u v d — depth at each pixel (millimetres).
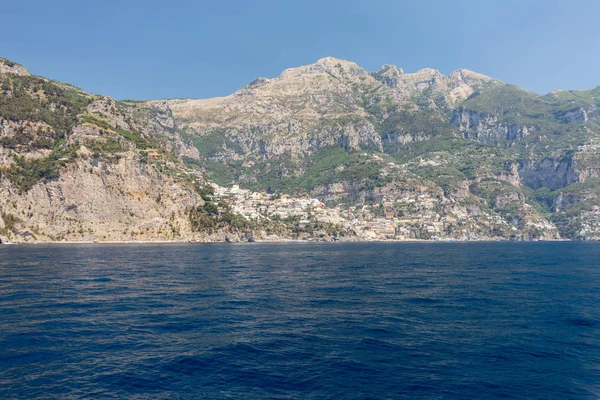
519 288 72812
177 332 40562
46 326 41844
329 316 48312
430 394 27078
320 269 105125
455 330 42438
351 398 26344
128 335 39250
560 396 27000
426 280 83312
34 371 30016
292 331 41438
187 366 31453
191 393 26891
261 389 27531
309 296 62375
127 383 28234
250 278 84000
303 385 28266
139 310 50344
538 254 183250
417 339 39031
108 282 74125
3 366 30875
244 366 31578
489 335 40719
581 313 51312
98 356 33344
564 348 36781
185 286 71125
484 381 29234
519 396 26906
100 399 25797
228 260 129250
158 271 93312
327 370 30969
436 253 187500
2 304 52656
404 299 60125
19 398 25578
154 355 33750
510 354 34969
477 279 85688
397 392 27281
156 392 26938
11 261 111125
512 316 49125
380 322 45469
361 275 92125
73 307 51469
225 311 50500
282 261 130125
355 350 35594
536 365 32500
